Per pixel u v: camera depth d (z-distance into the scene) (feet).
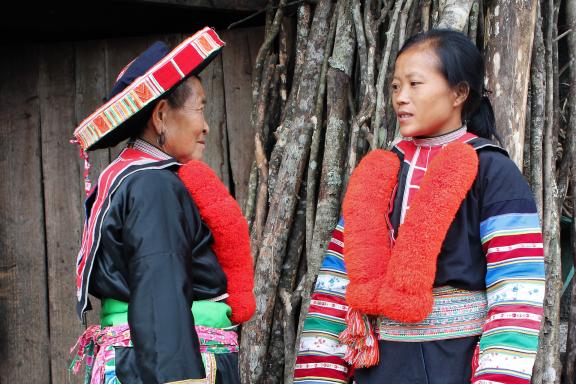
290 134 8.61
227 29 10.03
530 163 7.82
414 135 5.84
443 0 7.50
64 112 10.21
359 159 8.08
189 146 5.55
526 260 5.44
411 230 5.44
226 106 10.00
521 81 7.33
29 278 10.18
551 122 8.12
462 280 5.53
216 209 5.31
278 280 8.38
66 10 9.72
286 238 8.42
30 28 9.93
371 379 5.79
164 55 5.40
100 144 5.49
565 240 9.67
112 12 9.79
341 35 8.55
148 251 4.74
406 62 5.79
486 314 5.61
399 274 5.41
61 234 10.16
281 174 8.52
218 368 5.17
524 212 5.51
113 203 5.03
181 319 4.60
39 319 10.13
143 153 5.45
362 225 5.77
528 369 5.28
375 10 8.48
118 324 5.05
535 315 5.36
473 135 5.93
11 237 10.21
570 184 9.08
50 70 10.24
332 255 6.26
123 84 5.33
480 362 5.39
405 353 5.61
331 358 6.10
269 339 8.40
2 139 10.25
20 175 10.23
